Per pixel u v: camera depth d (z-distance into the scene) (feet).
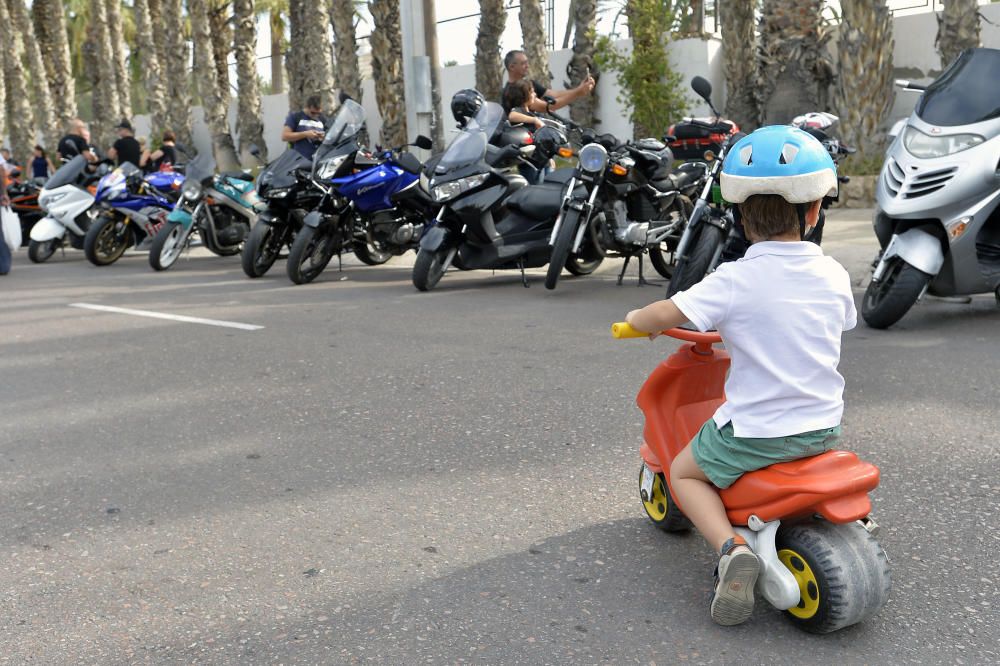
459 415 15.74
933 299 24.27
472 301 27.02
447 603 9.50
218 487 12.87
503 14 60.08
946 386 16.43
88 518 11.96
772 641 8.65
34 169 62.85
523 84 32.76
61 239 44.27
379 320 24.44
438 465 13.42
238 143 92.48
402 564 10.39
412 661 8.48
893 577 9.77
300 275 31.89
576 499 12.05
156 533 11.43
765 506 8.48
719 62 58.08
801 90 49.03
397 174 32.76
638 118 58.65
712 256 22.98
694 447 8.96
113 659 8.70
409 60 41.42
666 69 57.82
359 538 11.09
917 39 51.16
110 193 39.45
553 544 10.78
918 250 20.08
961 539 10.58
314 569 10.34
